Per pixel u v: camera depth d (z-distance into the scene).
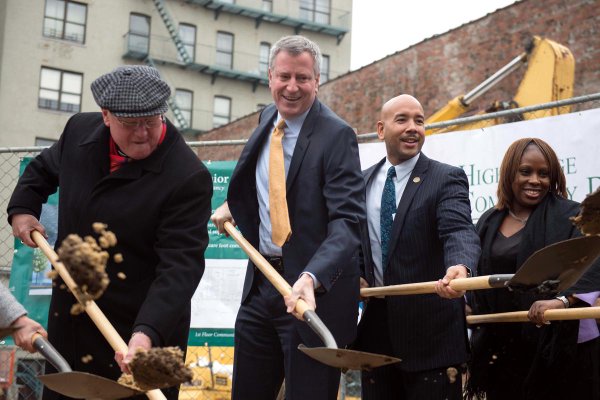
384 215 4.16
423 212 4.01
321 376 3.60
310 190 3.67
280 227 3.60
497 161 5.49
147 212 3.27
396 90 22.16
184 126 37.88
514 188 4.13
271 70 3.82
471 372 4.17
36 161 3.65
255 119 25.61
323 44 42.53
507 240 4.13
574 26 18.03
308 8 42.38
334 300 3.55
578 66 17.80
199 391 6.23
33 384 6.75
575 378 3.85
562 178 4.12
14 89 33.34
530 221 4.00
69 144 3.45
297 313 3.16
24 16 34.00
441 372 3.88
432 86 21.19
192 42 39.34
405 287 3.76
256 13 40.31
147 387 2.58
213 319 5.99
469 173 5.59
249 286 3.87
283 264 3.75
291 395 3.61
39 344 2.94
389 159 4.30
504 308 4.10
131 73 3.17
